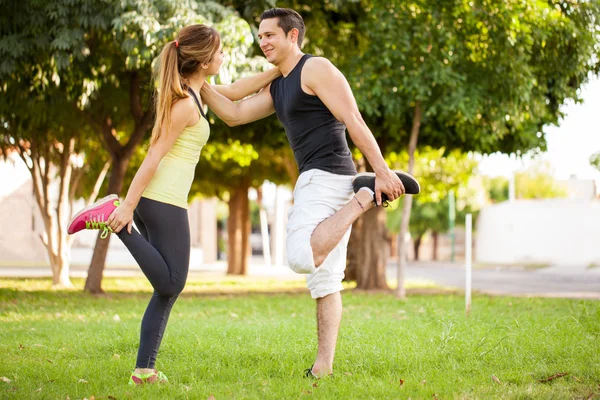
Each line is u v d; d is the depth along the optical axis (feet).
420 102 43.80
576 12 42.91
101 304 39.50
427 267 119.03
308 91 15.34
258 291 56.08
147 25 33.76
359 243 55.93
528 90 41.50
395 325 24.66
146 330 15.01
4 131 51.98
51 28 35.83
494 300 40.42
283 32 15.66
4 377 15.46
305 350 18.72
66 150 57.16
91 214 14.38
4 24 37.19
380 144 52.29
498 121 43.47
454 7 39.55
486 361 17.44
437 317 25.85
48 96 42.09
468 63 42.86
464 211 152.56
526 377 15.40
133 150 48.39
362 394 13.75
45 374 16.01
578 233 114.32
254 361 17.97
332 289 15.55
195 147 15.23
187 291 55.42
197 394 13.80
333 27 48.73
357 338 20.56
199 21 34.73
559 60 43.60
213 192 88.22
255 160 79.87
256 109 16.56
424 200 75.25
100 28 36.76
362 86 42.60
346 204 15.16
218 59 15.37
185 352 19.03
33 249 119.75
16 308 36.09
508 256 129.18
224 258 179.83
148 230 14.94
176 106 14.71
